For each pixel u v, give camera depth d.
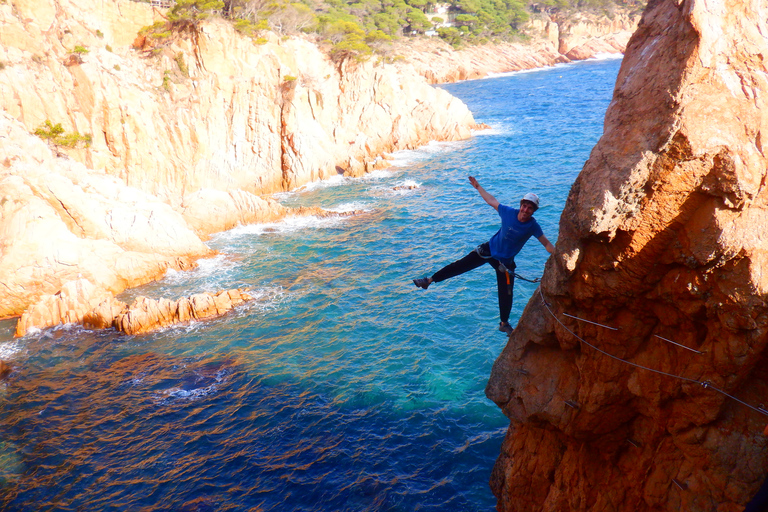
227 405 19.20
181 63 44.00
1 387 21.17
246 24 48.12
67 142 36.69
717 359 5.56
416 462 15.91
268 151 47.00
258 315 25.73
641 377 6.49
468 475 15.27
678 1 5.85
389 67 64.38
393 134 59.53
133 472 16.27
